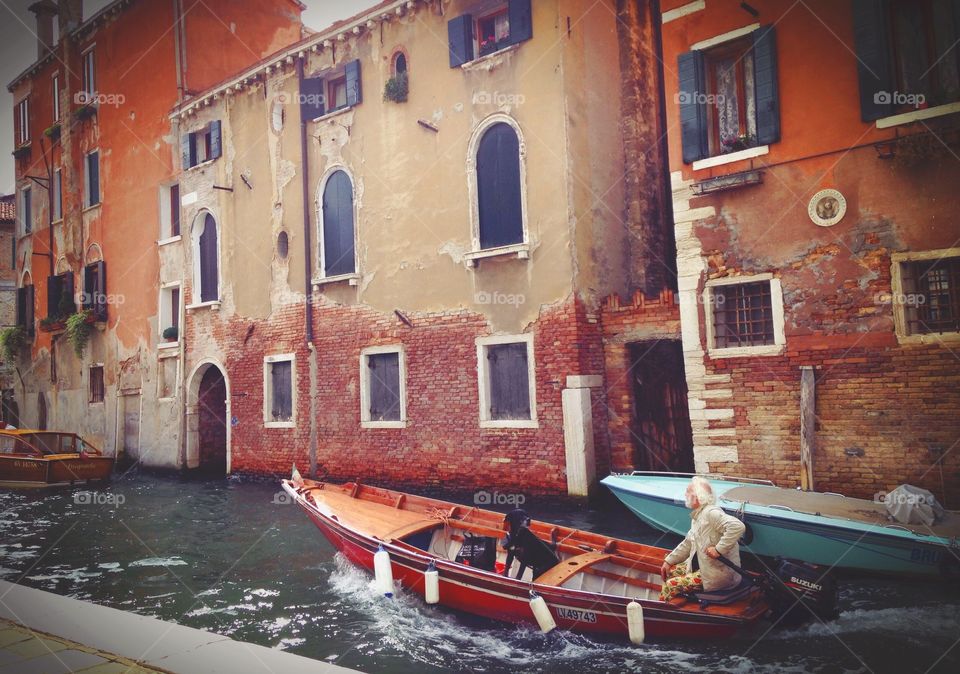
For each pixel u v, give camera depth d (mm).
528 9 11641
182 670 4289
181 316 17688
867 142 8570
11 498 14445
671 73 10102
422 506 8797
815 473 8836
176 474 17516
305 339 14836
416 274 13031
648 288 12805
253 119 16156
